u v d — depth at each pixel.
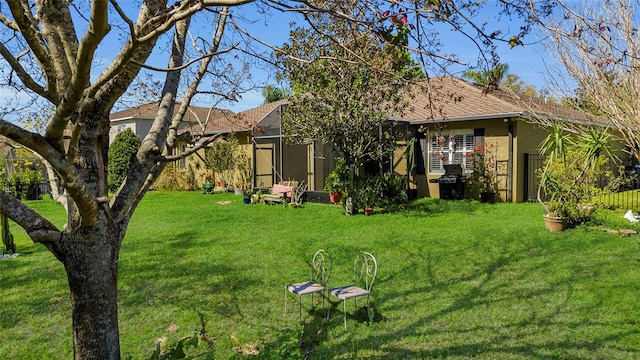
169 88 3.04
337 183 12.64
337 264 6.72
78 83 1.71
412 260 6.82
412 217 10.66
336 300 5.23
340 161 13.08
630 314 4.49
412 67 3.79
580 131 10.31
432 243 7.85
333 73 9.42
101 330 2.45
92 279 2.42
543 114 11.92
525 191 13.04
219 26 3.39
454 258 6.83
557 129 9.10
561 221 8.28
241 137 18.56
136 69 2.41
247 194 15.02
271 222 10.61
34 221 2.30
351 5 2.79
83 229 2.39
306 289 4.71
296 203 13.41
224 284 5.84
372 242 8.08
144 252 7.71
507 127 12.77
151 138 2.80
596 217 8.82
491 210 11.38
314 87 9.90
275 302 5.20
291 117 11.18
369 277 6.02
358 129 10.68
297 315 4.81
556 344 3.91
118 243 2.60
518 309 4.73
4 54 1.86
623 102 8.38
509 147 12.66
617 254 6.66
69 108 1.79
